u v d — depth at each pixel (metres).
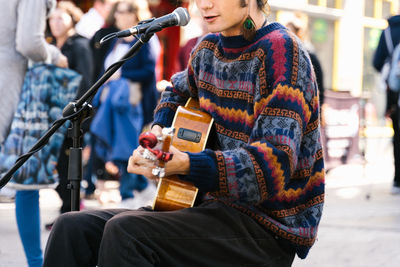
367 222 7.20
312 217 2.90
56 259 2.84
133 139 7.46
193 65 3.20
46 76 5.09
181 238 2.68
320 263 5.48
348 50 15.45
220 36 3.04
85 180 8.49
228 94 2.97
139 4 7.52
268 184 2.64
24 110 5.01
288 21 7.55
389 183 10.66
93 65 7.33
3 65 5.06
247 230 2.81
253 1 2.91
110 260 2.58
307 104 2.79
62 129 5.08
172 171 2.60
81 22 8.55
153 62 7.52
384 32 9.26
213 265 2.75
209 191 2.64
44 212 7.52
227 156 2.64
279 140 2.67
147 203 7.88
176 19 3.02
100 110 7.46
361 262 5.53
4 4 5.04
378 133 14.72
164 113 3.38
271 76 2.79
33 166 4.82
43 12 5.07
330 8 15.05
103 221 2.89
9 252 5.71
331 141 9.86
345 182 10.66
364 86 15.82
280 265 2.90
